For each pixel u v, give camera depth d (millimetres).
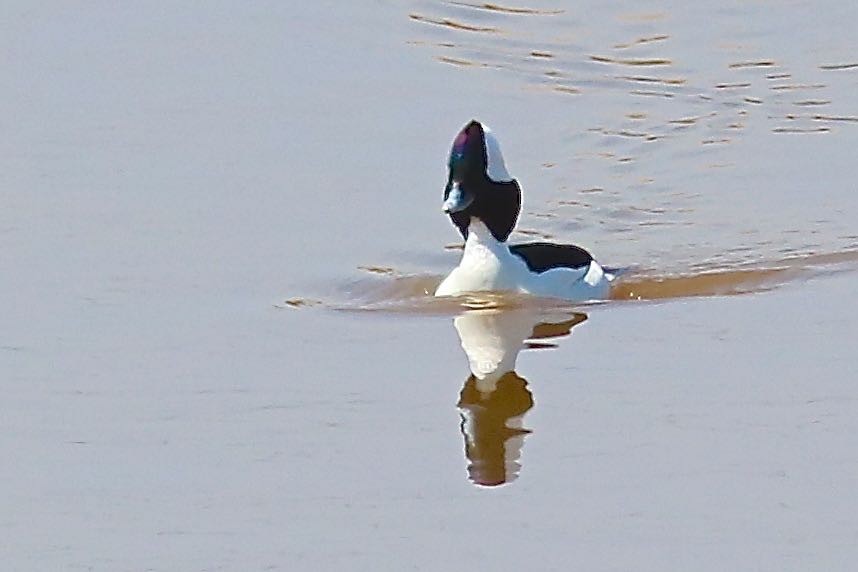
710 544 10945
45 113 21234
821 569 10586
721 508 11438
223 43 24047
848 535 10992
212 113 21484
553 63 24656
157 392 13633
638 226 19281
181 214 18281
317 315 15539
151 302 15812
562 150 21750
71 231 17688
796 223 19078
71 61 23078
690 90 23844
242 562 10836
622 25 26031
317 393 13570
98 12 25062
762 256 17766
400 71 23609
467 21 25719
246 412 13219
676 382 13625
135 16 24953
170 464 12289
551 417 13023
